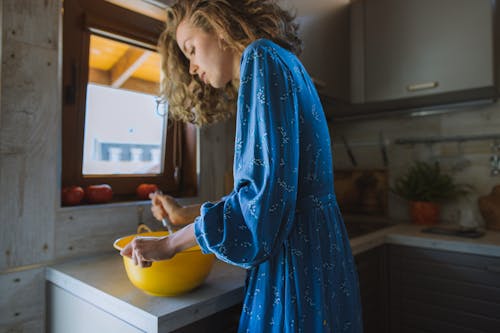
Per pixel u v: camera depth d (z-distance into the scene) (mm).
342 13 1992
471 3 1659
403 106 2096
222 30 740
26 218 1018
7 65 985
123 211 1256
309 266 704
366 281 1610
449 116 2061
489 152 1930
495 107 1912
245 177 618
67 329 963
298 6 1646
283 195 612
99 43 1312
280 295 686
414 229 1883
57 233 1083
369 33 1984
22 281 1009
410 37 1841
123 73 1394
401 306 1732
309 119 725
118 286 873
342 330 755
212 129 1570
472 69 1649
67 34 1216
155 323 688
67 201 1156
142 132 1482
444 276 1605
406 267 1717
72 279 939
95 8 1268
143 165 1502
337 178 2455
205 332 797
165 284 764
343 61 1975
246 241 606
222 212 629
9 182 987
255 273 729
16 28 1003
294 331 667
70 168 1265
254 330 700
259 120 635
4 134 978
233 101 1115
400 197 2207
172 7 850
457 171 2031
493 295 1482
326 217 752
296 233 706
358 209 2350
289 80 677
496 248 1468
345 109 2195
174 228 1397
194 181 1554
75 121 1270
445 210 2088
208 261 818
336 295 737
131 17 1357
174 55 1053
